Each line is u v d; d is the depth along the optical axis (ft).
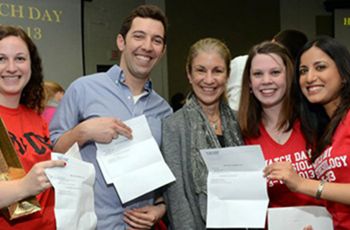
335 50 5.56
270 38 19.80
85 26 15.24
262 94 5.98
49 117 7.79
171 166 5.81
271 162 5.95
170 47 18.38
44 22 13.17
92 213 5.19
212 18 19.03
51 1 13.37
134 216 6.02
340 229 5.57
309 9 20.15
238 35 19.40
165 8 18.19
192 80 6.18
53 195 5.24
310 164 5.85
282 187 5.86
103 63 15.90
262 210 5.29
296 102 6.04
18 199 4.35
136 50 6.10
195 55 6.07
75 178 4.85
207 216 5.43
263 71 5.95
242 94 6.28
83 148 5.98
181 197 5.70
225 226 5.35
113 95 6.26
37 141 5.31
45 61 13.21
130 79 6.35
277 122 6.10
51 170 4.55
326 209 5.57
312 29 20.18
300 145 5.96
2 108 5.12
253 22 19.57
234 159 5.36
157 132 6.27
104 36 15.98
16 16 12.39
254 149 5.22
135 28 6.12
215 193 5.49
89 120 5.67
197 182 5.67
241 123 6.22
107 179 5.62
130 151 5.74
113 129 5.61
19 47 5.13
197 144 5.83
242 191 5.38
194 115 6.03
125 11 16.85
